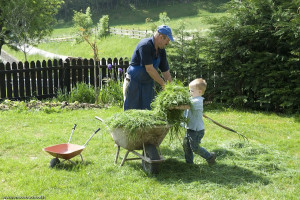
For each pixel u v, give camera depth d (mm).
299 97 9375
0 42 28172
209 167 5059
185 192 4160
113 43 38031
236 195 4094
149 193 4113
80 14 36469
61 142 6234
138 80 5680
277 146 6336
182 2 95625
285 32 9375
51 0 30562
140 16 88938
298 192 4215
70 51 39188
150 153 4695
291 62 9352
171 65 11000
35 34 29406
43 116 8320
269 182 4535
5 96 10531
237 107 10227
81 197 3924
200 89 5047
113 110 9438
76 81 11469
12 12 26078
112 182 4387
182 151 5879
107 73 11594
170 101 4715
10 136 6512
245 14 10102
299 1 9375
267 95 9391
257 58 9867
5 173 4625
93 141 6340
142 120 4645
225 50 10406
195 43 10859
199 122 5039
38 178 4445
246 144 6039
